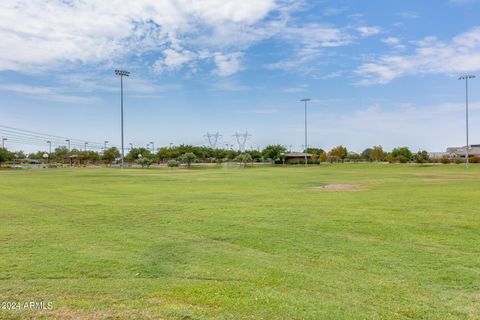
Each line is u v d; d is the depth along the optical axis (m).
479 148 130.38
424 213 13.95
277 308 5.35
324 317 5.06
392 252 8.44
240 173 50.56
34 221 12.66
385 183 30.05
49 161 112.94
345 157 119.94
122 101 75.81
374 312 5.24
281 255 8.24
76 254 8.33
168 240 9.75
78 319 5.01
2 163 87.81
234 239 9.84
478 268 7.25
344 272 7.01
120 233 10.66
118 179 37.03
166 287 6.22
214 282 6.47
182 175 45.38
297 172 52.88
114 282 6.48
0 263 7.61
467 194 20.47
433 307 5.43
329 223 12.05
